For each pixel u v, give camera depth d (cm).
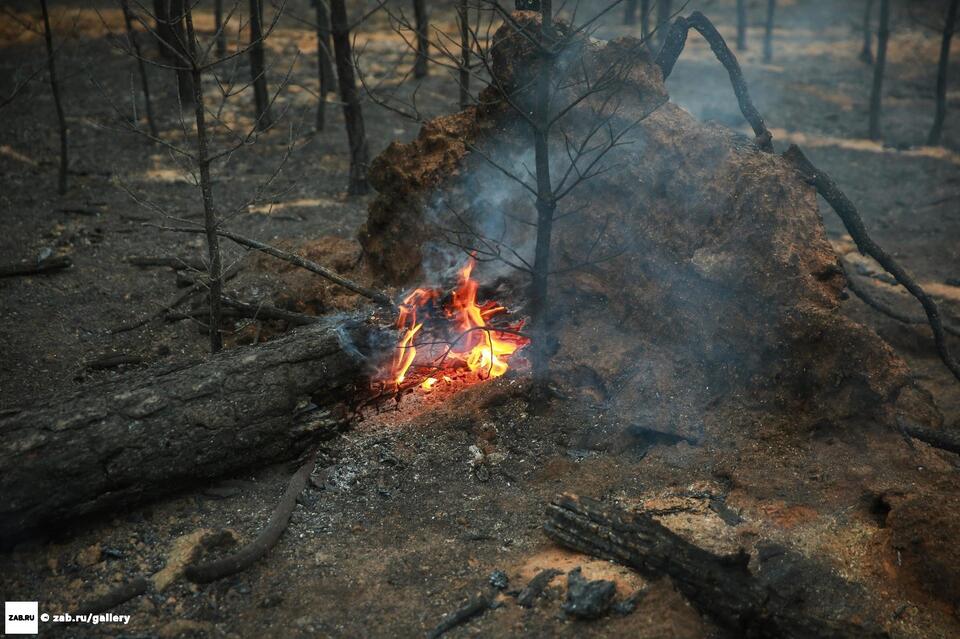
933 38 2053
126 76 1612
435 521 518
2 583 463
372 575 471
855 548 480
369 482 554
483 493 544
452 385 658
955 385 767
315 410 565
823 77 1811
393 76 1678
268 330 731
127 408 503
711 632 420
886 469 534
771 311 582
